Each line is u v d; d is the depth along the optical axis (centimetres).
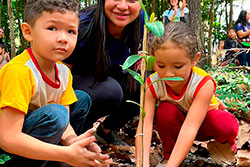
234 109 296
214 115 197
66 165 187
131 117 274
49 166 181
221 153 200
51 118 159
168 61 164
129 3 204
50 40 148
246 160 203
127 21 210
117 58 240
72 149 146
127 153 231
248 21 711
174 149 174
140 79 129
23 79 150
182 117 197
